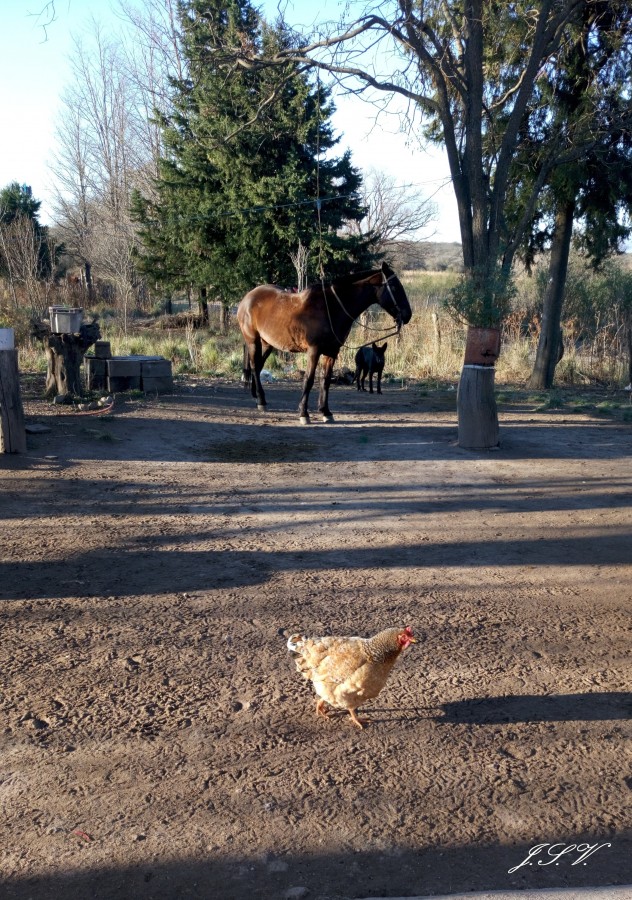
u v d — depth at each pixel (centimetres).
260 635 556
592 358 2317
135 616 583
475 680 497
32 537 755
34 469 982
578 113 1784
